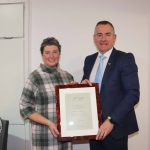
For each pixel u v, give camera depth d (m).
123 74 1.41
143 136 2.05
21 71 1.92
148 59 2.01
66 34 2.06
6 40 1.93
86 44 2.05
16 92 1.92
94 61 1.68
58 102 1.43
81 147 2.07
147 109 2.05
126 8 2.02
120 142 1.48
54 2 2.06
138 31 2.02
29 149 1.92
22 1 1.91
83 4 2.04
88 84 1.46
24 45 1.93
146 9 2.01
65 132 1.39
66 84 1.50
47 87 1.46
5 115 1.93
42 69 1.52
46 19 2.07
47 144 1.44
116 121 1.32
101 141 1.59
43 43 1.52
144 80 2.04
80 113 1.42
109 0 2.03
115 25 2.03
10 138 1.93
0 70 1.94
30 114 1.41
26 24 1.92
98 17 2.04
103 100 1.45
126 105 1.34
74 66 2.07
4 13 1.92
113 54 1.51
